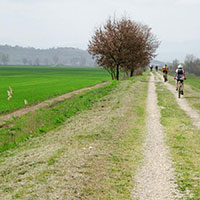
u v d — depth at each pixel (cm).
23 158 855
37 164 760
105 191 602
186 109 1600
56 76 7881
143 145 937
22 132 1369
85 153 833
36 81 5578
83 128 1183
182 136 1031
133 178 673
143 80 4025
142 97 2083
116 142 962
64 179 643
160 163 770
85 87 4147
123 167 738
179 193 596
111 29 4119
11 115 1933
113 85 3178
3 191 619
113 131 1105
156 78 4794
